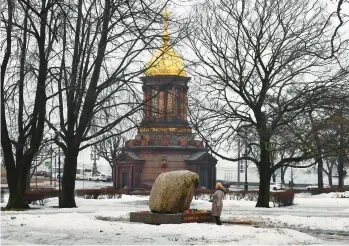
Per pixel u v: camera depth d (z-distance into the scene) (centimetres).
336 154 4088
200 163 7212
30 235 1969
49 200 4816
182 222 2495
